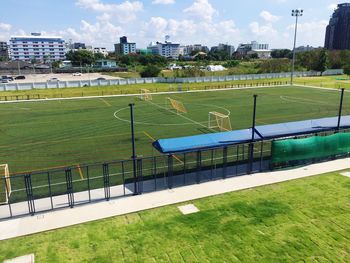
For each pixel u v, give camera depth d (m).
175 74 95.44
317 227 14.21
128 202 16.78
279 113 43.03
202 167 22.17
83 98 57.41
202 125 36.09
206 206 16.25
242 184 18.95
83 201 16.97
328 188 18.25
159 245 13.03
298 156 21.55
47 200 17.19
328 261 11.96
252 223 14.58
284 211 15.65
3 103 51.75
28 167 22.86
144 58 160.38
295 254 12.38
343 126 25.16
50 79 97.88
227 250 12.66
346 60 110.94
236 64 143.12
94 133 32.75
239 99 55.12
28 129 34.66
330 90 66.44
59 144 28.84
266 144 27.55
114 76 108.19
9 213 15.75
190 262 11.99
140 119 39.50
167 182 19.45
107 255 12.44
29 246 13.03
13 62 158.38
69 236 13.73
